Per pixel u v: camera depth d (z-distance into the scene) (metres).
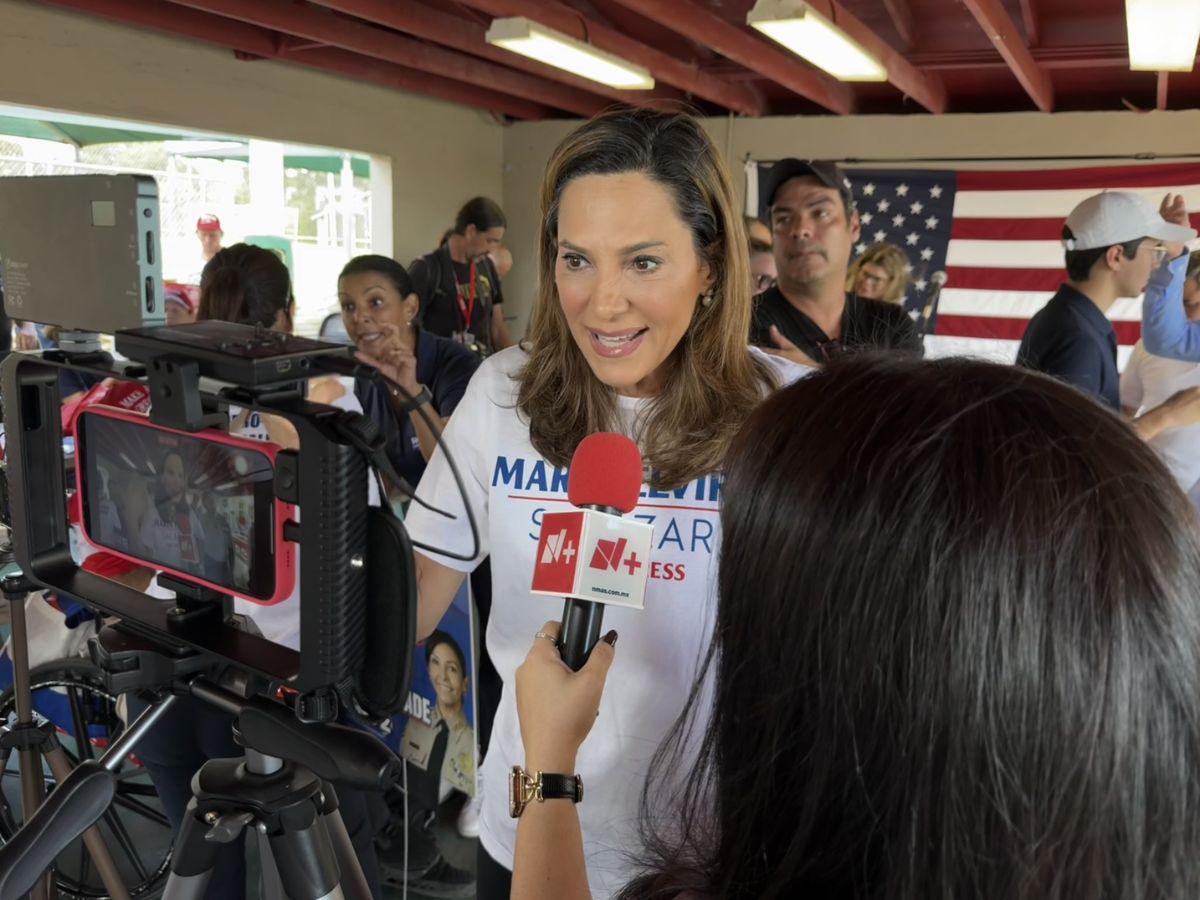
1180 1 2.93
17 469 0.93
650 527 0.76
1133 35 3.30
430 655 1.65
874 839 0.45
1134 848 0.41
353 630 0.72
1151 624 0.41
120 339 0.79
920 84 4.82
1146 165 4.59
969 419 0.45
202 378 0.75
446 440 1.14
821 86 5.12
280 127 5.18
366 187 10.06
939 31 4.52
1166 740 0.42
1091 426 0.45
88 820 0.84
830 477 0.46
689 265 0.96
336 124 5.56
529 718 0.70
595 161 0.93
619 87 4.96
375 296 2.52
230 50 4.82
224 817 0.85
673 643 1.02
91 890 1.84
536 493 1.08
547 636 0.75
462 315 5.00
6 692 1.77
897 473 0.44
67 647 1.77
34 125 6.86
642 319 0.96
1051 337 4.67
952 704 0.42
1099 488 0.42
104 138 7.21
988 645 0.41
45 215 0.88
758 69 4.47
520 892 0.64
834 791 0.46
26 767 1.32
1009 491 0.42
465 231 5.04
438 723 1.68
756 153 5.99
